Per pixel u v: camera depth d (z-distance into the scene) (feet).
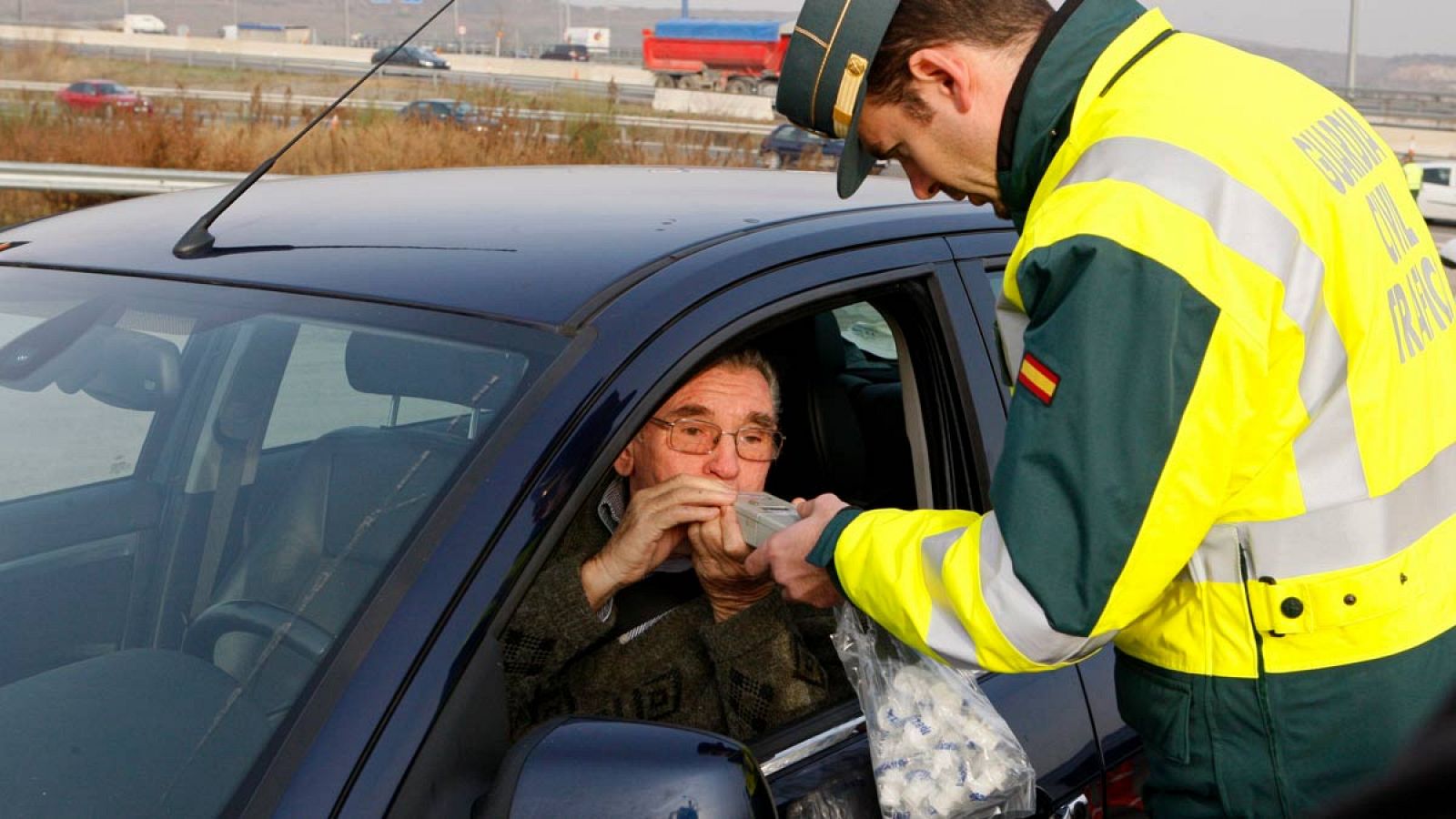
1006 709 5.84
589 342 4.80
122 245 6.48
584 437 4.54
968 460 6.38
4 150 40.78
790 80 5.29
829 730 5.34
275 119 47.19
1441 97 157.99
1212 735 4.87
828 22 5.13
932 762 5.12
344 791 3.79
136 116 44.86
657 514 5.63
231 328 5.54
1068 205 4.52
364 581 4.41
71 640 4.91
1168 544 4.39
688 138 57.72
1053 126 4.94
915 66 5.08
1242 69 4.82
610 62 221.87
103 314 5.96
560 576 5.49
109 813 4.06
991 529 4.53
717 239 5.62
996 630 4.47
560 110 52.06
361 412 4.92
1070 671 6.20
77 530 5.48
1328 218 4.55
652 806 3.75
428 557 4.23
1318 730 4.73
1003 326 4.90
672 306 5.02
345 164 46.14
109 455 5.71
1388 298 4.71
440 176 7.64
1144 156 4.48
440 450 4.62
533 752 3.90
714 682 5.92
